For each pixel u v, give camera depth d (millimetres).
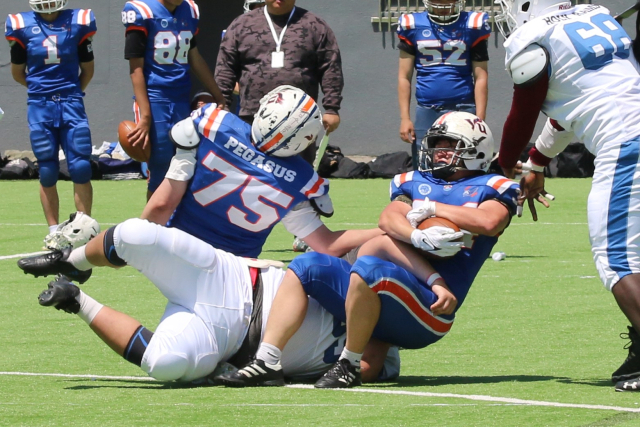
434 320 15477
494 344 19328
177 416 13305
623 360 17609
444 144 15875
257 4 35562
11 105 67562
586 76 15555
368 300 15141
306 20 28031
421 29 31734
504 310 22875
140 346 15078
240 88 28203
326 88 27875
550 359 17859
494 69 64125
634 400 14320
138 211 44031
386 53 65375
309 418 13172
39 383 15820
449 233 14758
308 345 15914
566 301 23906
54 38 34344
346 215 42062
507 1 16469
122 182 58094
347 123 66062
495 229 15172
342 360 15547
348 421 12984
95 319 15195
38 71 34312
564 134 16906
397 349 16531
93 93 67188
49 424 12906
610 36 15609
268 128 16188
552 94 15953
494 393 14930
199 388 15375
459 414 13359
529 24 15930
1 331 20547
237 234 16828
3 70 67375
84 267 16094
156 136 29859
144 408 13836
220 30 72750
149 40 29719
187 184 16750
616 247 15258
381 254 15445
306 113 16203
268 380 15539
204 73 31062
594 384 15594
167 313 15484
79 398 14617
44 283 26844
